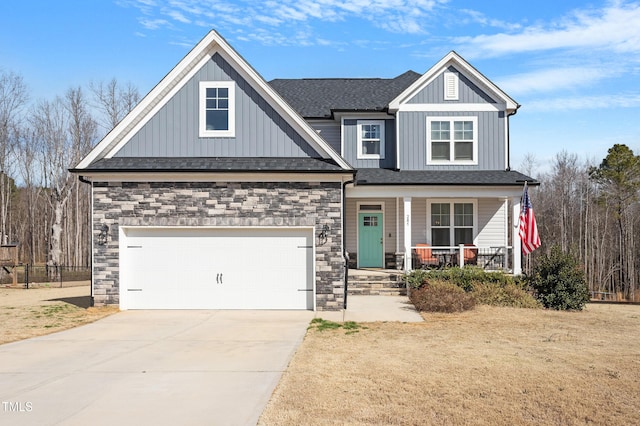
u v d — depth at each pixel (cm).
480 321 1429
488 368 923
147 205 1598
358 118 2262
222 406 725
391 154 2253
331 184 1603
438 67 2180
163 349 1102
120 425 655
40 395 782
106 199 1600
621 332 1292
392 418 683
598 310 1770
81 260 5116
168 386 825
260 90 1686
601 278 4684
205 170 1558
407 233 1995
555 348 1092
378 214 2288
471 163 2177
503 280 1848
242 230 1619
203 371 917
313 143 1667
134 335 1257
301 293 1614
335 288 1596
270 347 1113
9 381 859
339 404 734
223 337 1225
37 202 5878
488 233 2239
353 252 2278
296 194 1602
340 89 2536
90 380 862
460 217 2248
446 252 2184
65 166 4609
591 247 4788
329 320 1444
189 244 1622
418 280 1880
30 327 1366
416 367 933
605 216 4972
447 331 1284
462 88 2191
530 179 1998
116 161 1647
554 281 1739
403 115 2191
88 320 1456
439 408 721
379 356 1021
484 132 2184
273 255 1619
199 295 1617
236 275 1619
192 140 1688
